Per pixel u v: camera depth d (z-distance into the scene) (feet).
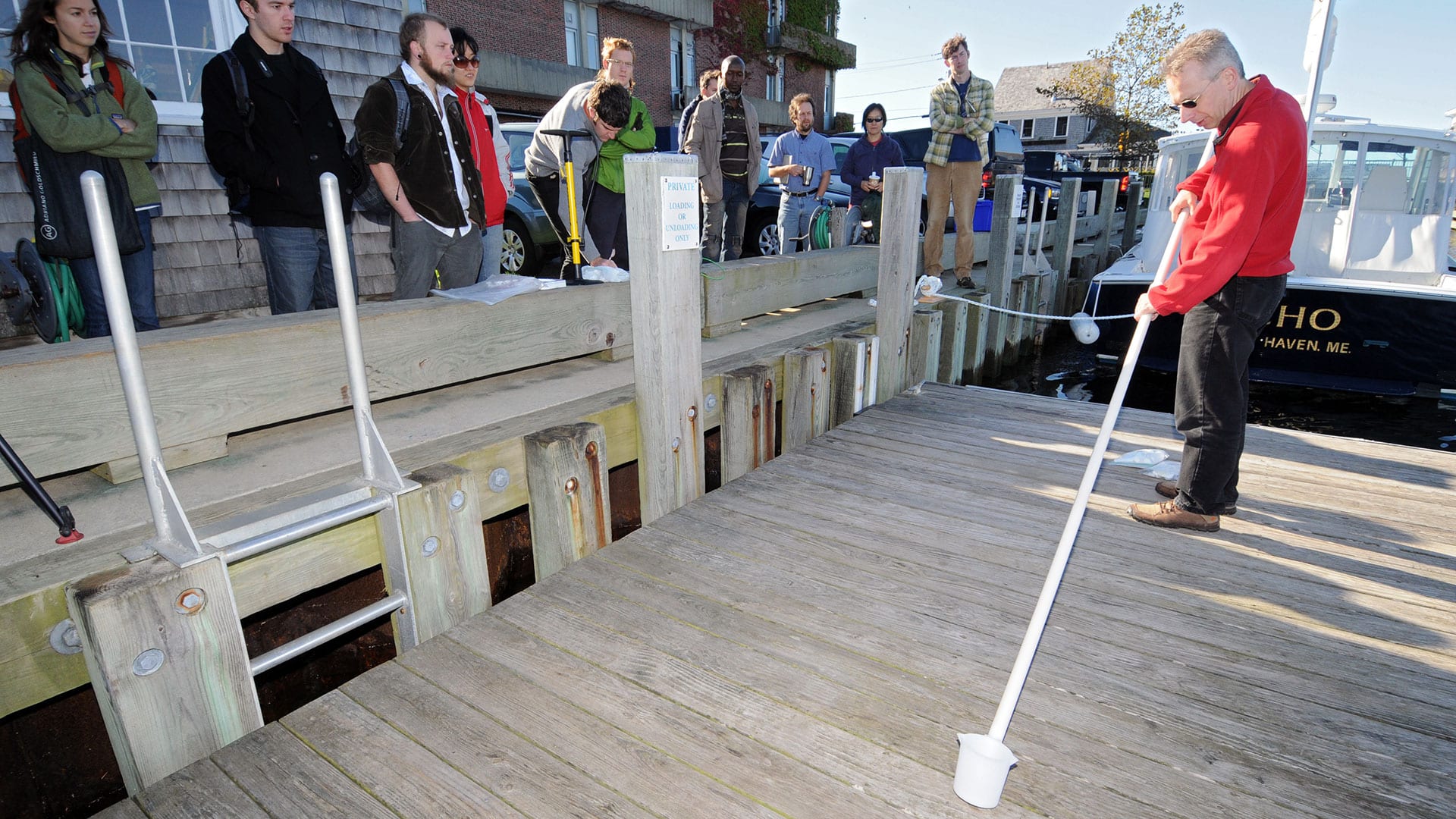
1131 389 23.72
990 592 8.13
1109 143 104.42
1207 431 9.03
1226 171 7.80
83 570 6.04
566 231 15.74
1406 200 18.83
